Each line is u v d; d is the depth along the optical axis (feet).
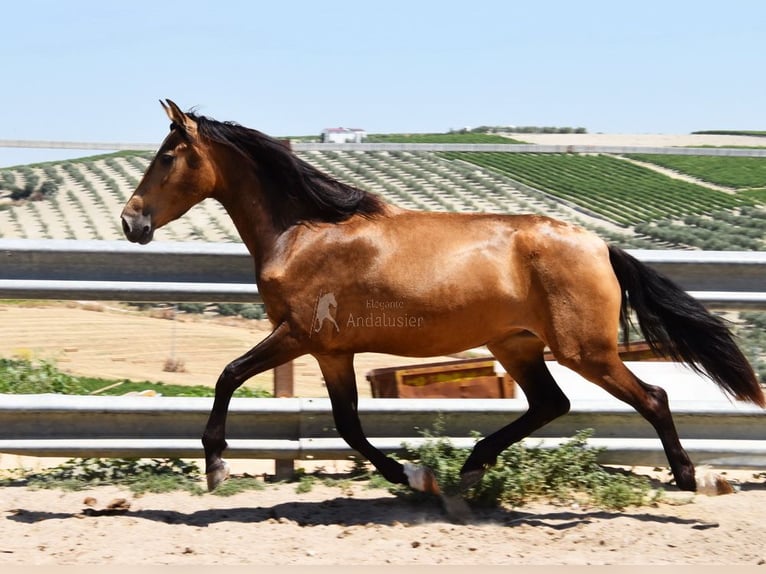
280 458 27.63
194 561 20.98
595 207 139.44
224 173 24.97
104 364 59.98
